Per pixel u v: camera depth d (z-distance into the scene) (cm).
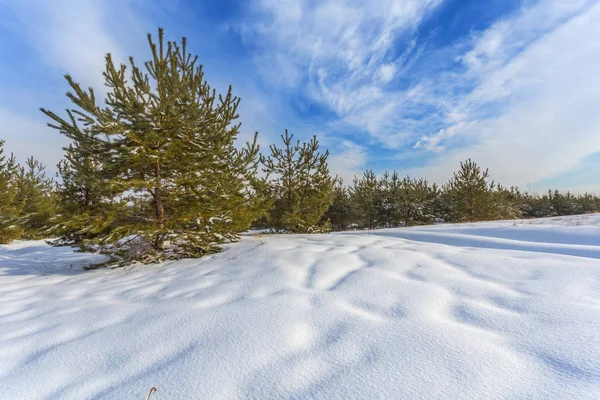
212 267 428
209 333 205
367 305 248
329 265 378
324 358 169
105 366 173
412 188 2425
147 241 578
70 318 257
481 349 172
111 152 523
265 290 297
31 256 763
